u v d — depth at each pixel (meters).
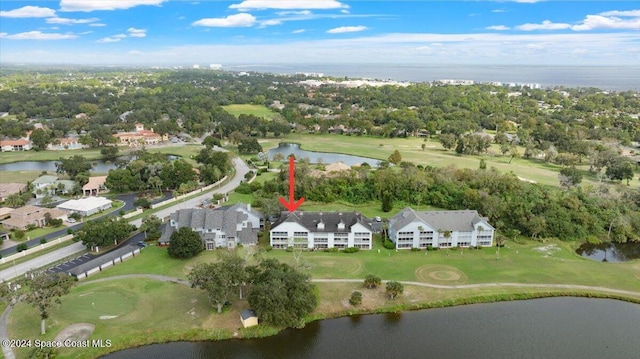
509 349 83.88
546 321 93.06
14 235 133.50
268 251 123.81
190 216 131.75
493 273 112.25
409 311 95.94
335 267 114.12
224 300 92.25
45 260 117.25
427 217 129.50
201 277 91.62
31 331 85.00
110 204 166.50
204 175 195.75
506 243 132.50
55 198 177.38
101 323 88.12
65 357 78.50
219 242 127.06
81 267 108.38
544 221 136.88
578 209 146.88
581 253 131.38
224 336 85.88
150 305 95.06
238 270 93.38
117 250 119.50
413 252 124.94
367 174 181.88
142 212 158.38
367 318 93.19
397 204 165.00
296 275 93.00
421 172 180.25
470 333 88.62
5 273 109.00
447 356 81.81
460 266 115.94
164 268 112.88
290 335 87.56
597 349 84.19
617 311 97.44
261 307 87.25
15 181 195.25
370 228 125.56
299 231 125.69
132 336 84.69
